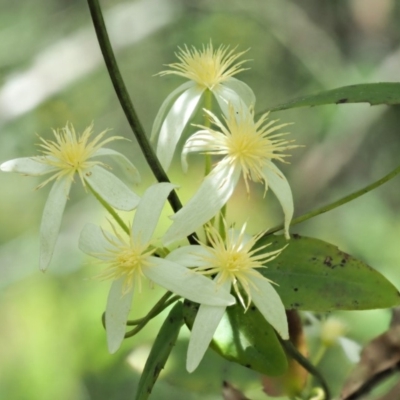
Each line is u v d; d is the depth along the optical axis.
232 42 1.89
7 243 1.62
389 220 1.69
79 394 1.33
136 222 0.81
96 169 0.83
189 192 1.40
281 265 0.83
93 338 1.32
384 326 1.00
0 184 1.79
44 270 0.82
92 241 0.82
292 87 1.89
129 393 1.32
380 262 1.61
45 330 1.37
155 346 0.83
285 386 0.89
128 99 0.82
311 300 0.83
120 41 1.86
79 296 1.38
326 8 1.89
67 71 1.80
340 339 0.94
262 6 1.88
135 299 1.11
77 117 1.89
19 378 1.35
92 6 0.81
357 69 1.83
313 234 1.68
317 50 1.87
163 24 1.88
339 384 1.01
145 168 1.80
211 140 0.82
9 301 1.42
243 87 0.85
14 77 1.82
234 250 0.81
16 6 2.03
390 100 0.84
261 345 0.82
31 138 1.83
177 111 0.85
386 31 1.86
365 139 1.78
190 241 0.83
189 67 0.85
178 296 0.83
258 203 1.43
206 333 0.80
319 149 1.73
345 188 1.75
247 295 0.83
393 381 0.96
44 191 1.81
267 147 0.82
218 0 1.89
